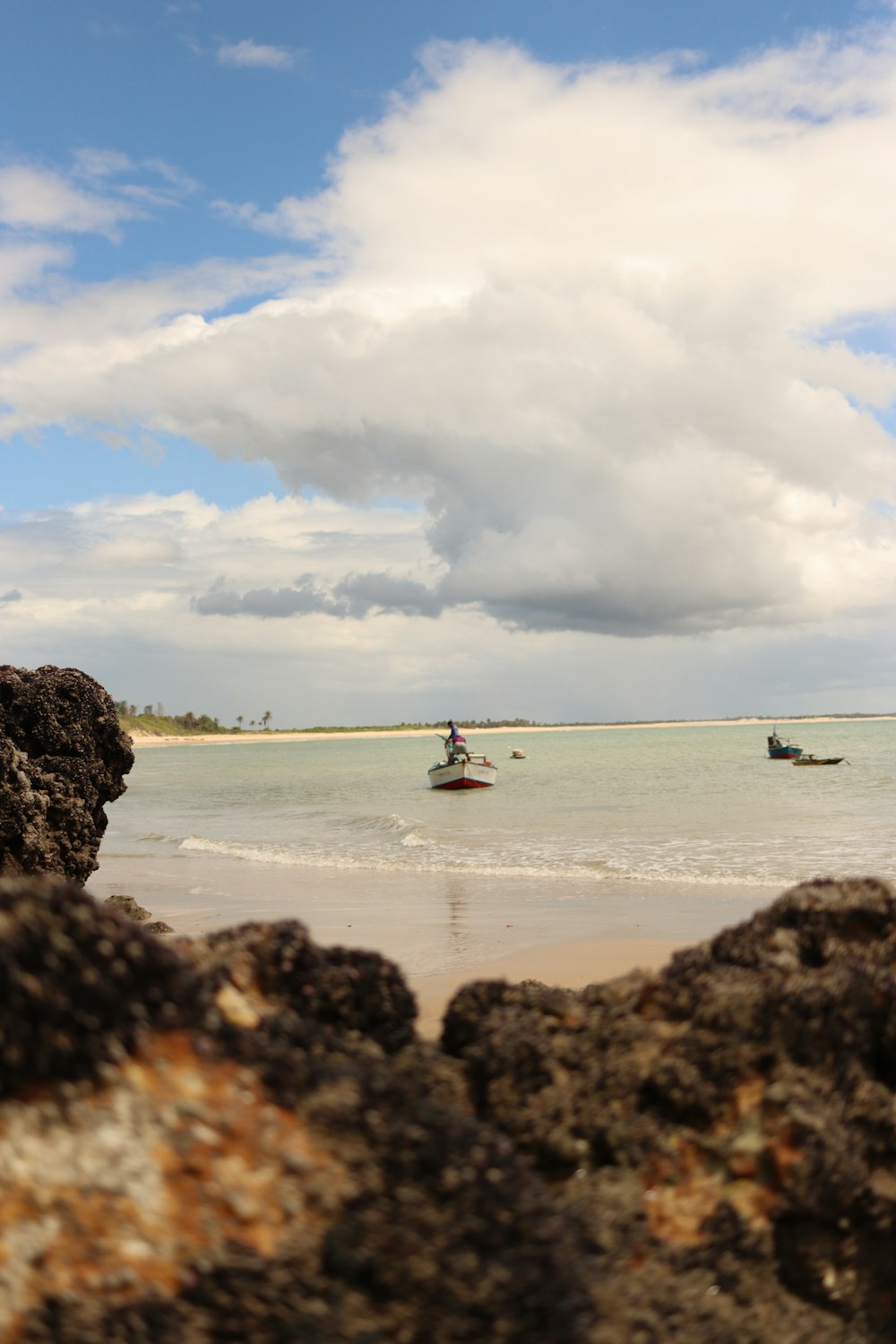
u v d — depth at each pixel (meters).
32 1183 2.26
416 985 9.99
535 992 3.79
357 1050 3.11
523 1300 2.31
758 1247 3.12
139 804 45.72
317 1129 2.50
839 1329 3.08
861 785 45.31
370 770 81.56
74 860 12.49
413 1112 2.56
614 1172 3.22
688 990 3.61
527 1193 2.50
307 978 3.51
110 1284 2.22
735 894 16.38
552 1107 3.30
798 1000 3.39
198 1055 2.52
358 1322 2.27
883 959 3.85
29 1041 2.37
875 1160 3.33
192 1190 2.34
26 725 12.55
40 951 2.43
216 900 16.73
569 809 36.81
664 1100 3.35
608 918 14.22
